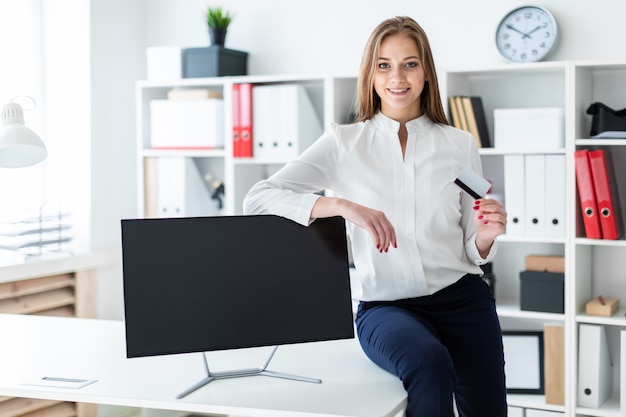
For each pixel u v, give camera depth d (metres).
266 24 4.30
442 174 2.29
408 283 2.27
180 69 4.18
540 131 3.51
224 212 4.39
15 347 2.27
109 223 4.41
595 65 3.37
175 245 1.94
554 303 3.50
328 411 1.72
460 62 3.87
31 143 2.60
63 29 4.29
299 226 2.02
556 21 3.62
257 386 1.91
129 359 2.14
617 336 3.65
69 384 1.92
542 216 3.50
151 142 4.32
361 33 4.07
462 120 3.63
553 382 3.50
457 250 2.32
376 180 2.28
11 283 3.73
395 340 1.90
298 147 3.94
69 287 4.13
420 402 1.80
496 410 2.22
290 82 4.15
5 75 4.18
